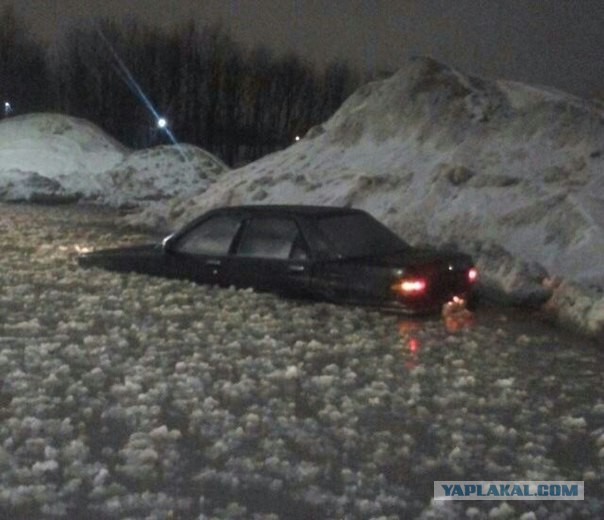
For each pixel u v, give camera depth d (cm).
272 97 6412
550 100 1914
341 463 638
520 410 773
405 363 907
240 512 548
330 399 778
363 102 2239
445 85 2083
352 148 2073
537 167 1725
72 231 2048
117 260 1342
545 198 1543
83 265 1383
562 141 1783
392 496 582
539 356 962
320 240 1155
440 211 1641
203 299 1166
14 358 876
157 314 1081
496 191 1638
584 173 1647
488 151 1825
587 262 1363
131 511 548
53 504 555
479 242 1451
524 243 1462
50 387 785
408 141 1986
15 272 1364
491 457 660
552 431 723
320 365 888
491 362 927
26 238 1867
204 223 1264
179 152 3572
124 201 3048
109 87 6066
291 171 2066
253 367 869
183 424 703
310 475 609
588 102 2002
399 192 1762
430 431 708
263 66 6366
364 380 840
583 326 1077
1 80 6056
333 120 2273
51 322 1036
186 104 6184
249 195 2005
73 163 3859
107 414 719
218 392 786
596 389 844
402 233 1623
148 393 771
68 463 620
